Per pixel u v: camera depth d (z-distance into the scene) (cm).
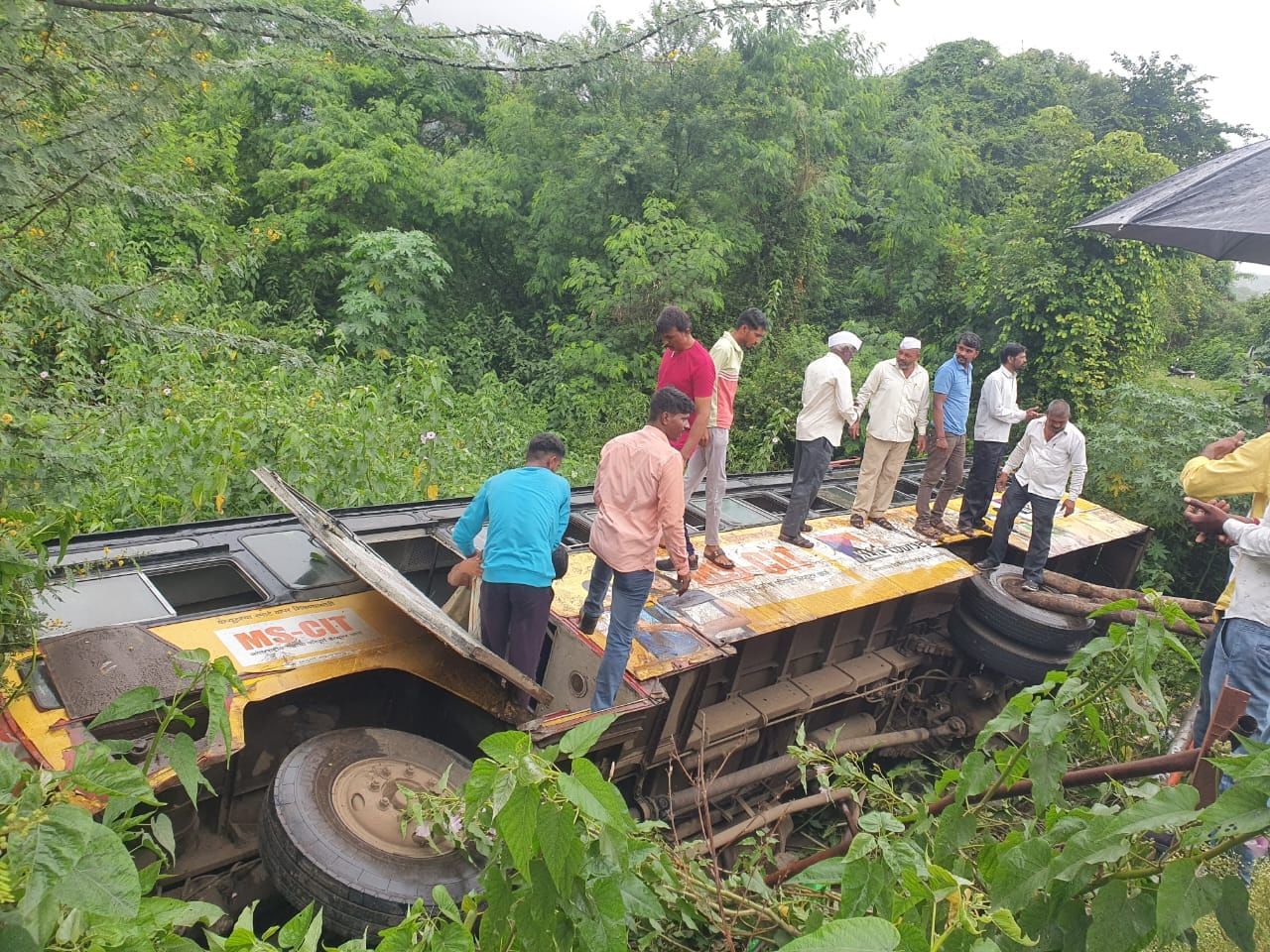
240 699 362
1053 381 1283
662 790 520
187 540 491
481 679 426
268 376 890
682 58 1405
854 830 393
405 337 1467
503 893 167
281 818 329
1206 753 220
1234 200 383
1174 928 147
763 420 1355
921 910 173
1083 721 262
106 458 579
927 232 1645
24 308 565
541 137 1609
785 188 1516
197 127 1455
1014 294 1326
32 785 127
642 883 184
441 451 846
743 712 558
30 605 309
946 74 2441
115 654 358
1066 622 642
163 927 142
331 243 1543
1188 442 957
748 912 254
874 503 741
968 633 670
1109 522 895
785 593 573
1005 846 190
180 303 1044
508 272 1731
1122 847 157
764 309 1495
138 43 335
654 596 529
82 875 116
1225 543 371
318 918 159
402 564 569
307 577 473
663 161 1445
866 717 663
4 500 302
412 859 338
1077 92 2389
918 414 711
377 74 1738
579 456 1235
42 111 341
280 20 327
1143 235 448
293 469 697
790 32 1394
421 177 1623
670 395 449
